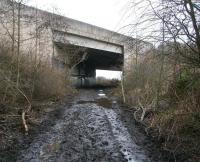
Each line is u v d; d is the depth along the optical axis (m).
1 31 14.55
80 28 24.70
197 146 6.54
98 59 37.03
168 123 7.98
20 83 12.07
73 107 13.82
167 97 9.77
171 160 6.16
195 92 7.27
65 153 6.57
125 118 11.05
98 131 8.77
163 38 6.34
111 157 6.37
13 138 7.46
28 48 15.98
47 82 14.77
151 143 7.46
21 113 9.87
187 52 6.21
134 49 7.80
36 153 6.53
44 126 9.13
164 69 9.05
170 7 5.93
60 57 21.95
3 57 12.02
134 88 16.30
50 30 19.73
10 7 15.41
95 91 27.12
